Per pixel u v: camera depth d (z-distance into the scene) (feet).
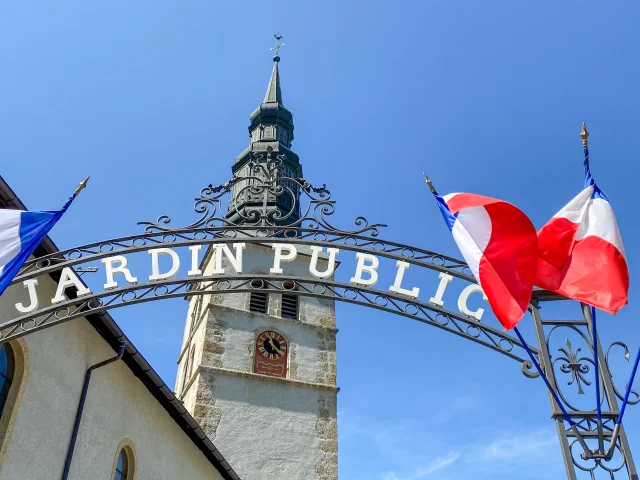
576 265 24.41
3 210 27.27
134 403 45.16
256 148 119.85
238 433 82.33
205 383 85.40
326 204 29.84
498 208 24.97
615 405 22.71
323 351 94.94
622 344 23.89
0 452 31.35
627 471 21.48
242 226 29.35
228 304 94.89
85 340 39.96
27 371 34.17
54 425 35.78
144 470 45.47
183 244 28.66
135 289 27.71
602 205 25.05
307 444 84.12
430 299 27.07
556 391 23.49
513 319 23.15
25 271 28.04
